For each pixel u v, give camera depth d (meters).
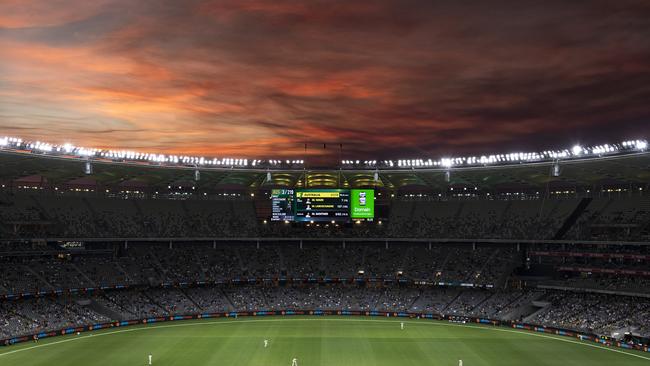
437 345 81.81
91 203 111.25
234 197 124.44
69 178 106.50
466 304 105.38
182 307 104.50
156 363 70.62
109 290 104.31
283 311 106.38
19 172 95.56
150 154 94.19
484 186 118.31
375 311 106.25
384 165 102.75
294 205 109.94
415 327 95.50
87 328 91.06
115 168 96.69
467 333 90.81
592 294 98.00
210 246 119.56
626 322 86.50
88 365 69.50
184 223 115.50
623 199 104.38
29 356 73.88
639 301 91.56
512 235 109.06
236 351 77.06
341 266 116.75
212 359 72.62
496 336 88.56
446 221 117.44
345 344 81.88
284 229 118.75
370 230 118.75
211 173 104.31
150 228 111.50
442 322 100.50
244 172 102.69
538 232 107.25
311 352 76.75
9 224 97.69
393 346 80.88
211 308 105.31
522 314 99.06
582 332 87.19
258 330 91.88
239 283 114.50
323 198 110.06
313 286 115.00
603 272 98.62
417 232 116.31
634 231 96.12
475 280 109.25
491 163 96.62
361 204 110.12
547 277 108.00
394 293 112.06
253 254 119.31
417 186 122.12
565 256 105.19
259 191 123.62
